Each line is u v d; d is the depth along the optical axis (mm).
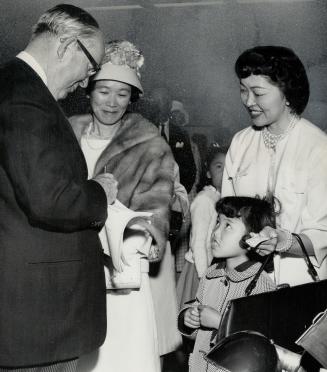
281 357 1734
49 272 1908
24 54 1990
